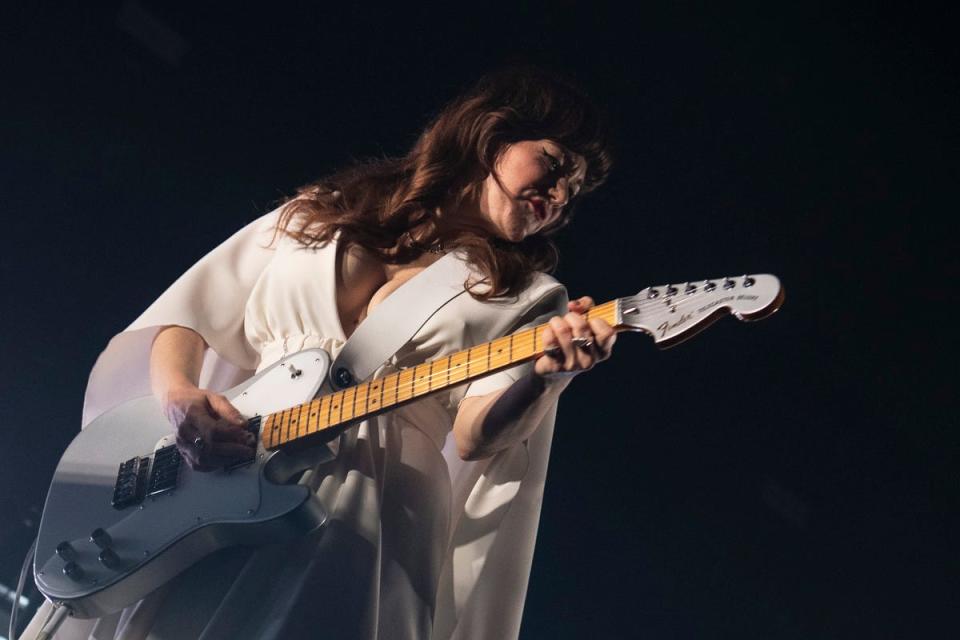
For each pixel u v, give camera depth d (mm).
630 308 2867
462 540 3463
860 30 7219
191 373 3531
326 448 3150
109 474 3322
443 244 3621
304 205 3736
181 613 3047
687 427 7168
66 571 3141
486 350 3014
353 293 3555
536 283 3555
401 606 3037
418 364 3400
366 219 3604
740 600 6867
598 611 6793
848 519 6988
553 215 3664
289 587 2900
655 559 6926
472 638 3379
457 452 3391
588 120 3787
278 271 3586
